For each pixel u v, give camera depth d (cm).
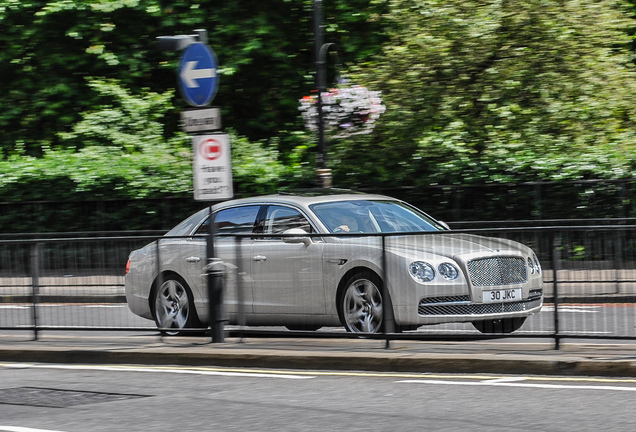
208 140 2761
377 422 1823
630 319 2398
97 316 3052
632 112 5347
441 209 5084
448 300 2605
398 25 5397
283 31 6306
